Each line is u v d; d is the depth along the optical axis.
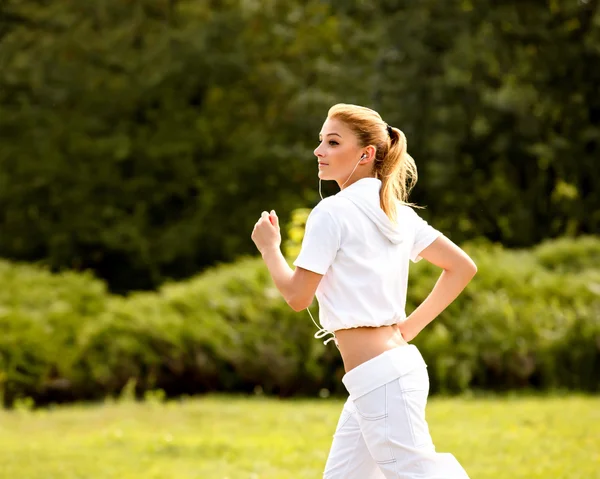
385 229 3.40
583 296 10.74
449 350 10.12
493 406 8.84
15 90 20.69
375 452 3.29
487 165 19.69
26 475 6.12
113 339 10.20
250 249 20.86
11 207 20.88
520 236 19.61
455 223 20.09
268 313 10.33
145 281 22.03
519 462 6.31
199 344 10.25
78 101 20.55
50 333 10.09
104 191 20.80
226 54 20.20
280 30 20.05
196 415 8.55
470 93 18.17
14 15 20.56
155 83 19.92
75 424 8.34
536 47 18.55
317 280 3.29
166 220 21.48
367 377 3.28
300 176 20.86
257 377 10.24
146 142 20.64
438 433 7.41
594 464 6.15
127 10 20.42
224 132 21.11
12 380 9.76
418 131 18.12
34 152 20.45
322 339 10.12
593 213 19.25
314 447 6.98
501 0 18.19
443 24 17.86
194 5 20.55
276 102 20.80
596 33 18.02
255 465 6.38
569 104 19.02
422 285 10.16
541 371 10.27
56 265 21.08
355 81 19.03
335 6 18.91
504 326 10.26
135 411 8.88
